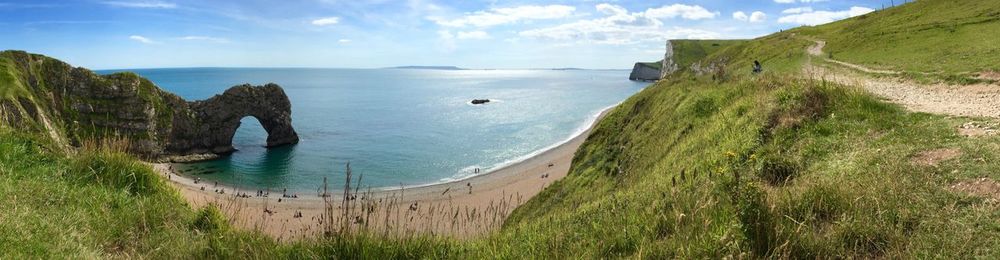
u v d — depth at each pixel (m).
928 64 27.80
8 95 51.09
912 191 6.27
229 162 63.72
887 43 46.12
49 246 6.25
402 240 7.22
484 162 59.44
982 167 6.79
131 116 63.41
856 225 5.38
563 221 9.59
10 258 5.63
